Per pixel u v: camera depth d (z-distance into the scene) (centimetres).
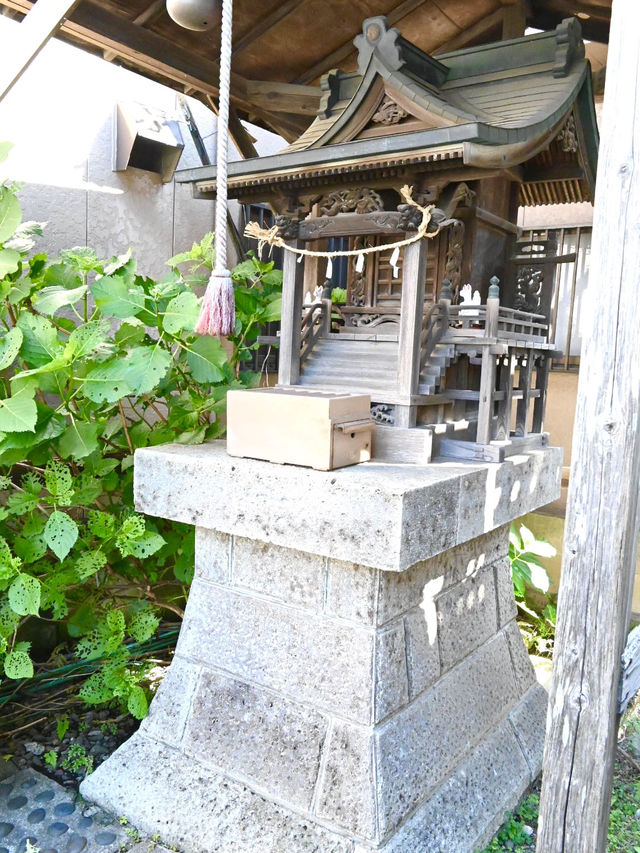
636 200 153
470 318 268
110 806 242
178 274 327
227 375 308
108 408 309
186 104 437
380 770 203
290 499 215
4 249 273
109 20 345
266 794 221
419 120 247
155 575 326
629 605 173
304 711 221
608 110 156
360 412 240
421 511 201
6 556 249
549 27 428
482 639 270
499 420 275
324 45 428
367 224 261
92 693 265
